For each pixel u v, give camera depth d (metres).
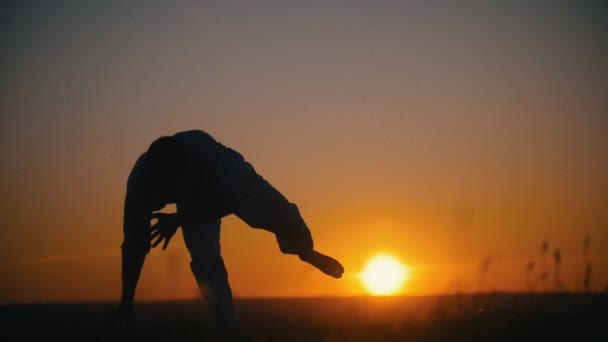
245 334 5.55
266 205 5.84
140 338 5.50
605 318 5.63
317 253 6.40
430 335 5.26
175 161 5.54
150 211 5.88
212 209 5.80
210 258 6.28
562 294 6.48
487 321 5.81
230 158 5.81
